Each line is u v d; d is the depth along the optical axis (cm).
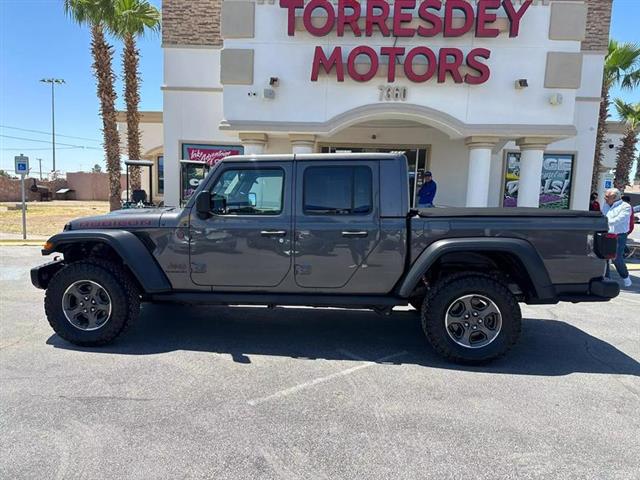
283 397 334
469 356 399
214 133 1248
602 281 396
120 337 459
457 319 407
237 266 424
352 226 411
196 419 299
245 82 973
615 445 279
